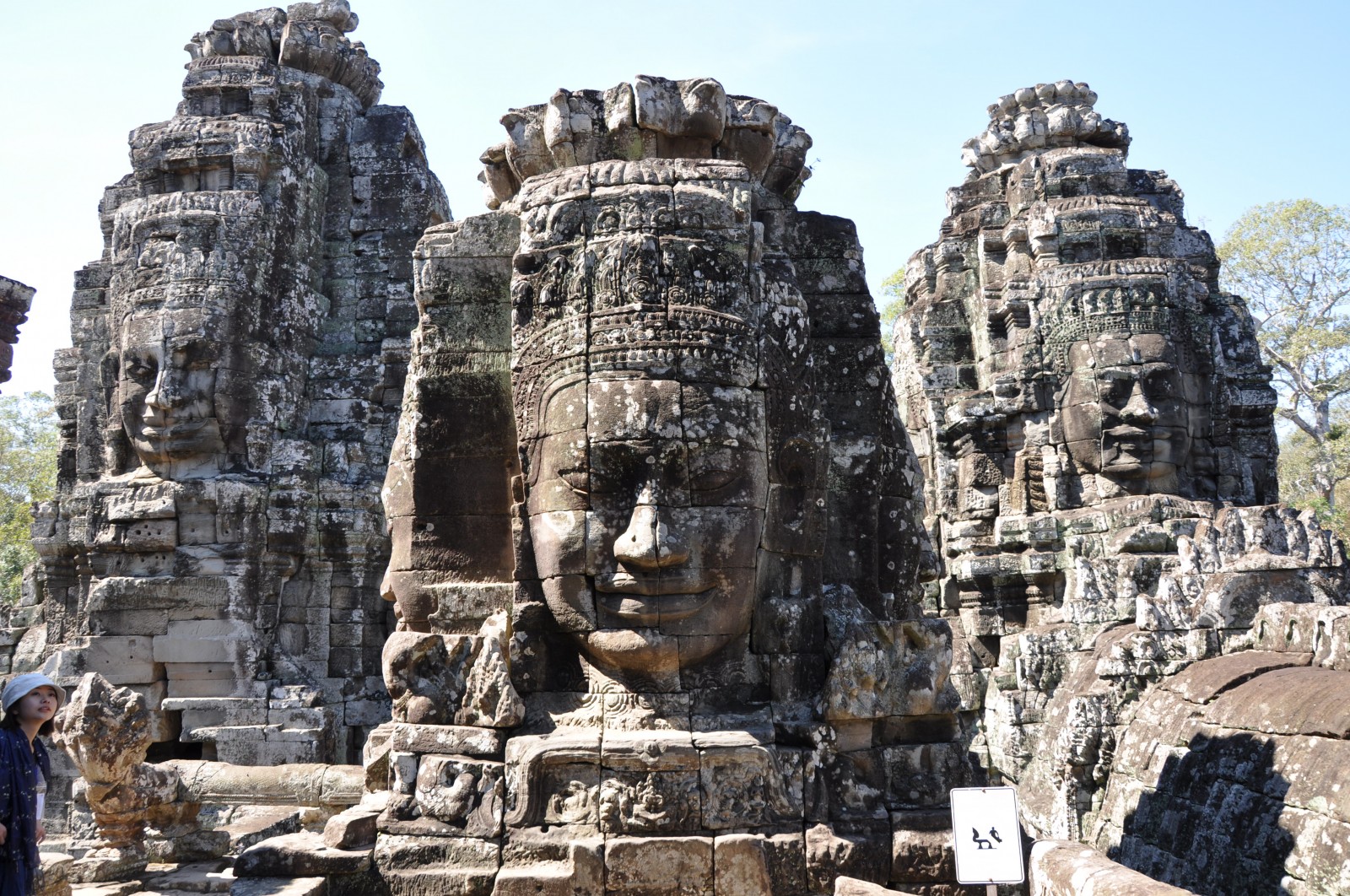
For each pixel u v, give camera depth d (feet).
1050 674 41.98
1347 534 93.97
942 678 21.34
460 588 21.91
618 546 19.70
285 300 44.01
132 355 41.98
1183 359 47.85
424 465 22.36
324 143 47.62
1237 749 23.52
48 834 40.16
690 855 19.10
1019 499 48.47
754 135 23.98
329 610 42.39
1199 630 30.17
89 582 43.11
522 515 21.50
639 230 21.12
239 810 28.71
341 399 44.55
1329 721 21.21
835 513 22.72
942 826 19.62
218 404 41.60
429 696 20.98
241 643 39.86
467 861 19.52
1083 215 49.29
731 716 20.47
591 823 19.51
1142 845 25.45
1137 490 46.60
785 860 19.22
